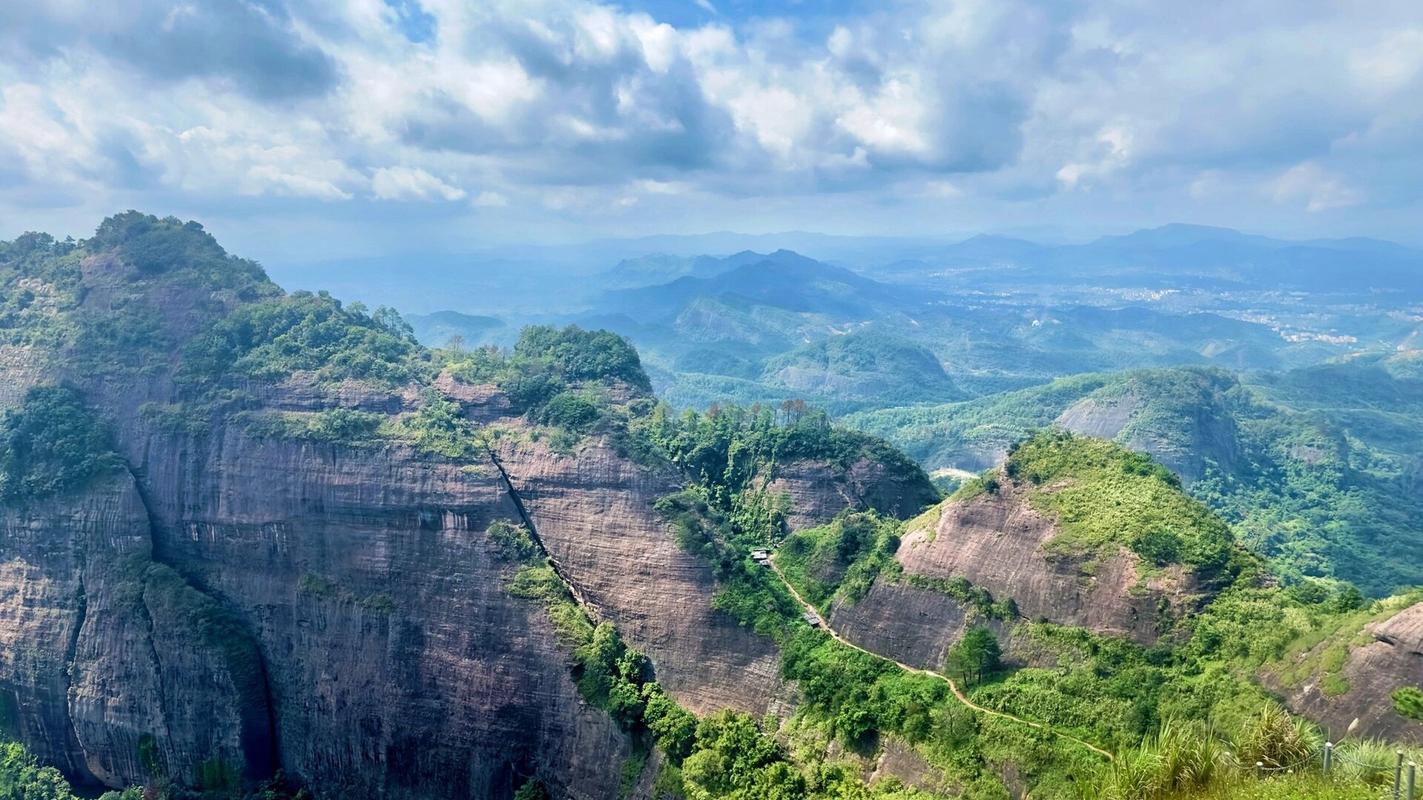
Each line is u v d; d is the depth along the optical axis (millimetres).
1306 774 43688
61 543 120000
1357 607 77375
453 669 105938
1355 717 66375
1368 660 68062
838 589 107438
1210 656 79062
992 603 93250
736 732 89312
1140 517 90625
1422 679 64938
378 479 114375
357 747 110000
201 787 111938
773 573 114750
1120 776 48375
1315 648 72688
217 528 120250
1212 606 82500
